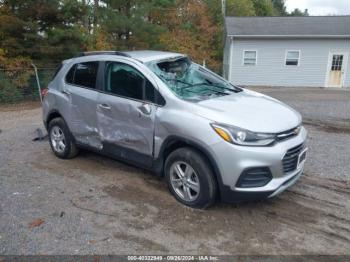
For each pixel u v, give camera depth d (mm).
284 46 21344
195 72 4816
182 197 3949
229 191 3535
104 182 4633
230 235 3371
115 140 4531
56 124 5473
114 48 18219
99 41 17938
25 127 8180
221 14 31859
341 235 3379
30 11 13898
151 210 3848
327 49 20984
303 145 3951
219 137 3463
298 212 3828
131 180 4684
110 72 4602
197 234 3387
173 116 3803
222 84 4902
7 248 3150
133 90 4277
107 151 4738
